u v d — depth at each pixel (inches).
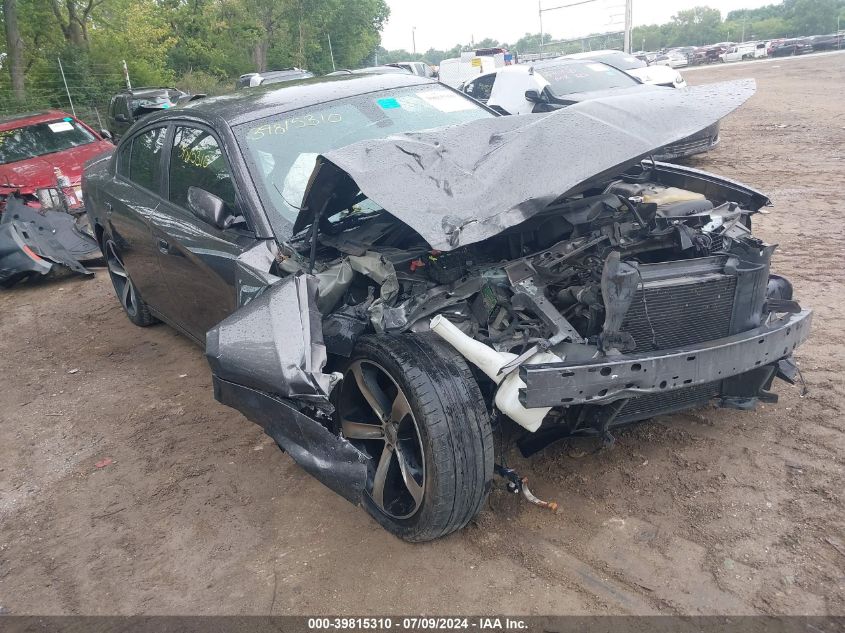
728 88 138.6
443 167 120.6
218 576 119.4
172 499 143.2
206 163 159.9
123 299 248.4
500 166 118.5
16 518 144.6
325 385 107.6
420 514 112.0
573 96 414.6
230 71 1663.4
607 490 126.3
